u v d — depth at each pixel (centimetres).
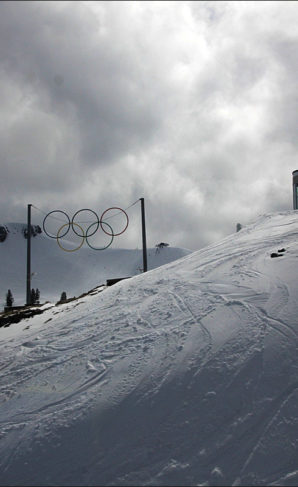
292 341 603
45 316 1418
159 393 555
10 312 1809
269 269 917
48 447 503
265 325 660
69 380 679
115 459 465
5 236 17750
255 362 577
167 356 647
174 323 778
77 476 453
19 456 500
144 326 820
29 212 2728
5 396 697
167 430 493
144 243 2475
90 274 14812
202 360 605
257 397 521
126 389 582
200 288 939
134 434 496
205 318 751
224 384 548
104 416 534
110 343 785
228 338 648
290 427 480
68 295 11344
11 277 13875
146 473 441
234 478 427
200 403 525
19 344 1033
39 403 623
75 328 995
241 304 764
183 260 1384
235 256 1135
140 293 1098
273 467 439
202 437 477
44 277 14088
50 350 884
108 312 1030
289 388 529
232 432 479
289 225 1387
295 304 703
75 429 523
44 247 17425
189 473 435
